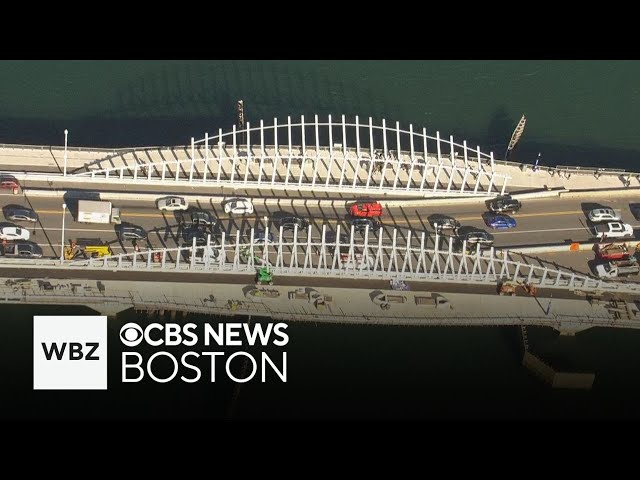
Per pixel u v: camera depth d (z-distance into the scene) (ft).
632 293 581.94
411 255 589.32
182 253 577.02
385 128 619.67
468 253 586.04
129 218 594.65
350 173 631.15
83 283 556.51
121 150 630.33
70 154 625.82
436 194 624.18
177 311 563.48
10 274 555.28
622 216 628.69
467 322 558.56
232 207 600.80
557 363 557.33
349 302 560.20
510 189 636.07
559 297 575.79
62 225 573.33
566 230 615.16
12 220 582.35
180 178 617.62
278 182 618.03
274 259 579.89
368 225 595.47
